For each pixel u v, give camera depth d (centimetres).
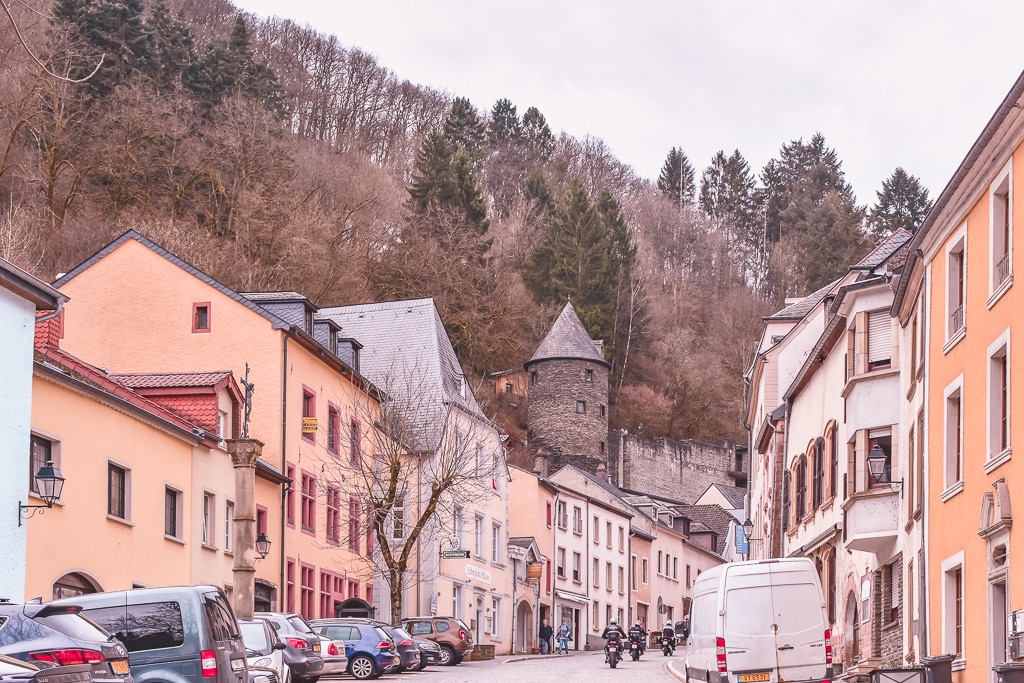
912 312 2653
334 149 9362
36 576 2494
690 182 14700
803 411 3950
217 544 3509
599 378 10162
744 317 11694
